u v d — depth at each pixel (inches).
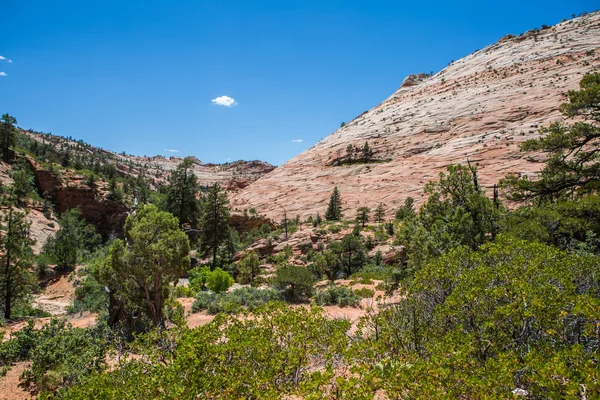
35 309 1033.5
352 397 132.3
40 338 448.1
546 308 163.6
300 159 4357.8
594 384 108.6
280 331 204.8
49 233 2057.1
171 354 206.2
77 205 2472.9
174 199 2092.8
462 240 508.7
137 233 551.2
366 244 1758.1
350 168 3550.7
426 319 220.1
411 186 2802.7
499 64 4345.5
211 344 181.5
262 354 177.2
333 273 1493.6
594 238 466.0
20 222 1044.5
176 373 166.4
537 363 130.0
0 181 2134.6
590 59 3393.2
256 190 3885.3
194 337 188.5
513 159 2443.4
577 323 170.4
